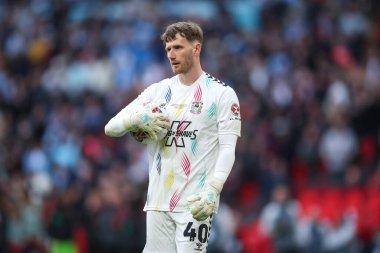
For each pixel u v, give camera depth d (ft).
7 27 336.90
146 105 101.65
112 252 201.67
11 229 173.58
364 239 209.46
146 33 304.09
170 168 100.89
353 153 233.76
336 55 280.51
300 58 279.28
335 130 234.38
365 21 305.32
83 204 207.62
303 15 306.55
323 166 234.17
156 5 327.47
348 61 279.49
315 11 307.37
